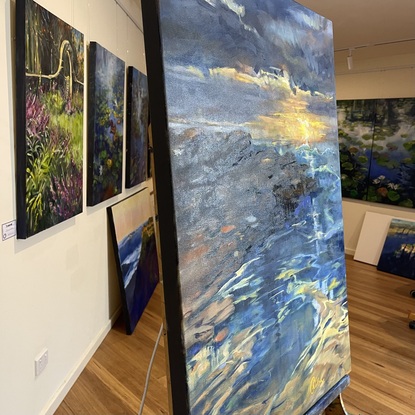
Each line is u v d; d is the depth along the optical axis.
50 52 1.58
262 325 0.97
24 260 1.55
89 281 2.33
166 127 0.72
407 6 2.78
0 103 1.33
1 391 1.44
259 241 0.96
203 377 0.79
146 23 0.73
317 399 1.22
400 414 2.00
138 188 3.41
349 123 4.78
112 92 2.41
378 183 4.61
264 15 1.01
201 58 0.80
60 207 1.77
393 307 3.38
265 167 0.99
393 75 4.40
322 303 1.23
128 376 2.21
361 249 4.71
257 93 0.96
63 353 1.99
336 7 2.81
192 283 0.77
